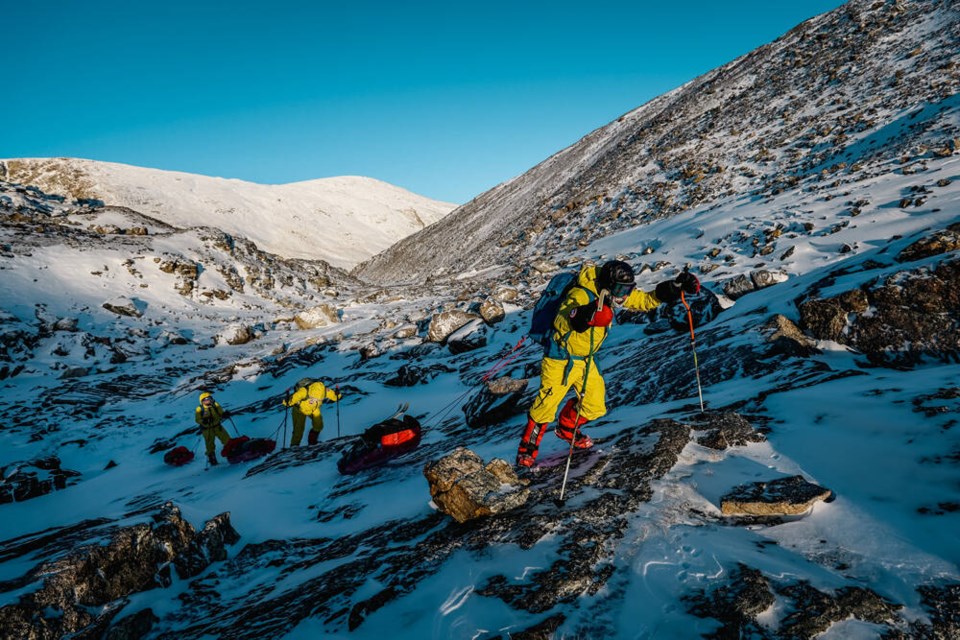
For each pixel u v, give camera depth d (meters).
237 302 32.88
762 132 32.41
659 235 24.14
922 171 16.44
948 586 1.99
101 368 19.66
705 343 7.23
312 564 3.62
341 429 10.20
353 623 2.37
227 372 17.98
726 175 28.81
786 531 2.58
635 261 20.98
